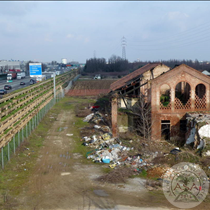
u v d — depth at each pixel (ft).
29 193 46.03
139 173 55.98
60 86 194.70
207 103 81.66
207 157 62.64
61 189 47.93
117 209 40.65
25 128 81.15
